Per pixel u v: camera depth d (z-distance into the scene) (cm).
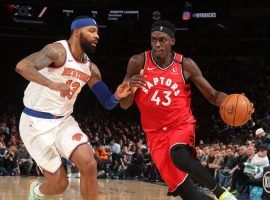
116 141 1502
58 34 2095
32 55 357
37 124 378
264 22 2008
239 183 889
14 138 1410
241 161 915
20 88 2152
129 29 2023
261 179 837
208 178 361
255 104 1683
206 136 1692
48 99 375
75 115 1981
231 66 2034
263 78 1872
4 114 1912
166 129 397
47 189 408
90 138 1552
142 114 406
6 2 1966
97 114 1995
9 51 2214
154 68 393
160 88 392
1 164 1353
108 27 2023
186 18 1941
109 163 1387
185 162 368
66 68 369
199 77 396
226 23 1955
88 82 404
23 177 1270
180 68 394
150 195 859
